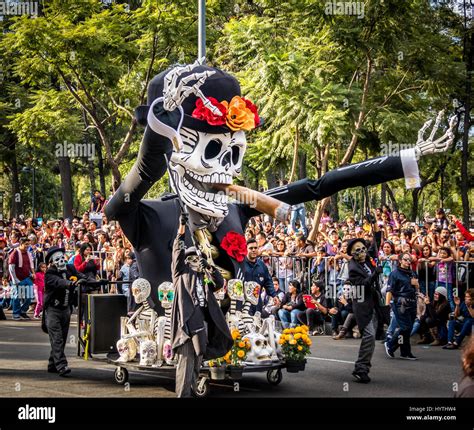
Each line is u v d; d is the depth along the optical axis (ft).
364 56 64.44
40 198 157.48
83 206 185.88
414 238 55.98
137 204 32.32
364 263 36.42
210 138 31.37
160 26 66.74
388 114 63.10
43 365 39.70
